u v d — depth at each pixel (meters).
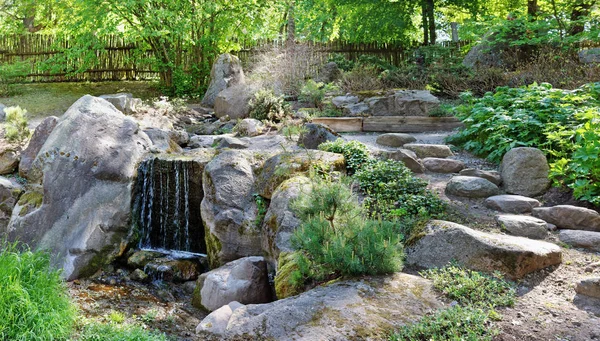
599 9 14.09
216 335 4.33
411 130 11.02
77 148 7.81
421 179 7.02
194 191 7.95
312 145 8.84
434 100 11.36
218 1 16.20
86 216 7.43
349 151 7.85
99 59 17.53
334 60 16.16
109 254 7.41
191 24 16.02
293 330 4.14
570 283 4.77
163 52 16.67
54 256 7.11
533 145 7.95
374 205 6.52
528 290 4.70
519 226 5.84
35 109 13.52
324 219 5.01
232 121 11.89
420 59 16.14
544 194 6.95
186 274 7.01
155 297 6.29
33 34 17.98
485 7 18.27
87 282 6.79
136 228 7.89
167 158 8.09
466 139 9.37
